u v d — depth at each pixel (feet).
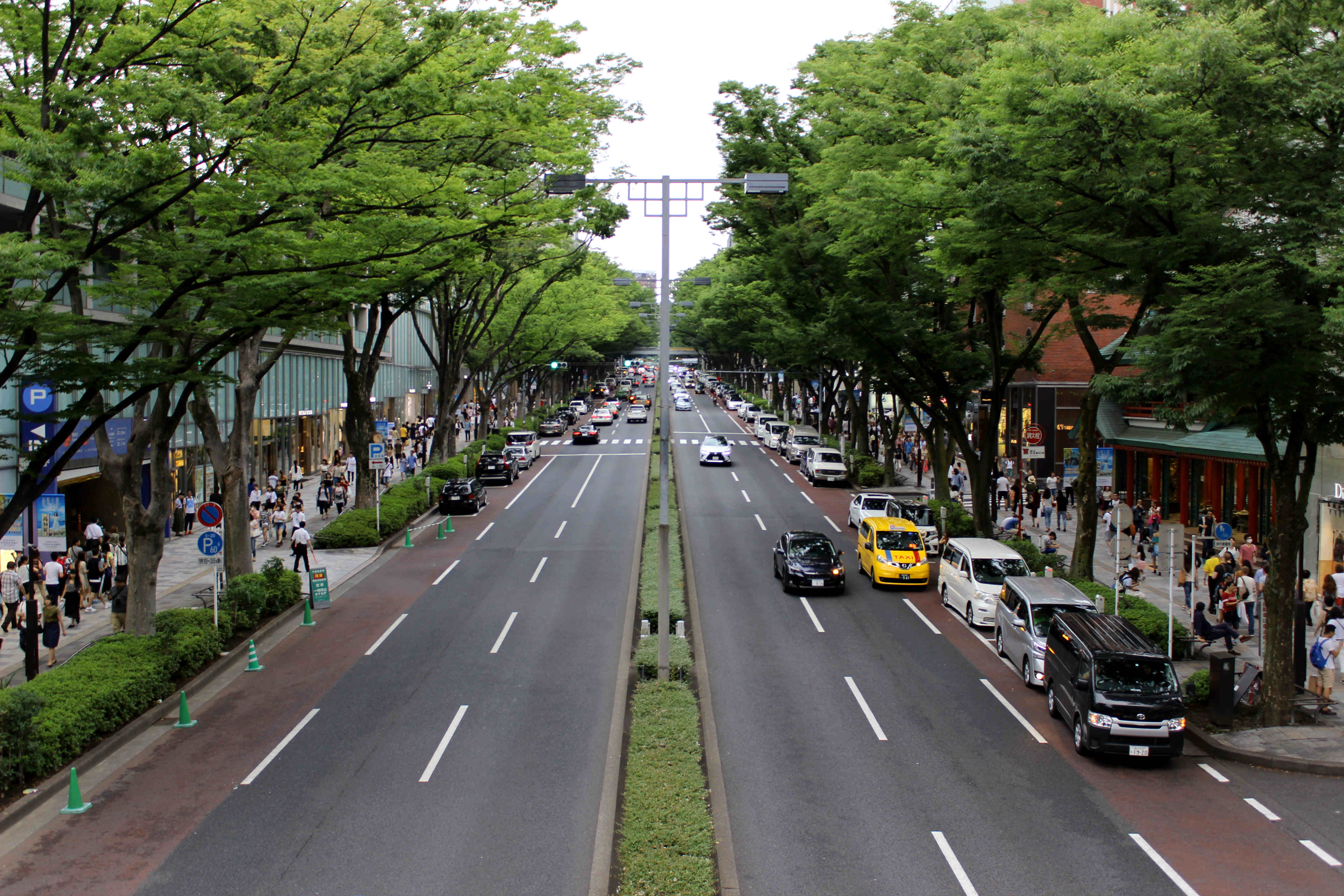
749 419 286.25
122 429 90.33
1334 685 59.41
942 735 51.39
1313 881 35.60
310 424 170.19
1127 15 57.82
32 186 44.32
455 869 36.17
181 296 47.96
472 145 65.57
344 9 52.65
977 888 35.04
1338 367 46.39
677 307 303.48
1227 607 67.10
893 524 93.09
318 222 52.42
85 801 42.57
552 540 111.14
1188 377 47.67
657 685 55.52
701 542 110.32
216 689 59.11
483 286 155.43
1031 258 60.64
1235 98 49.03
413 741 49.73
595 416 283.18
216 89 48.47
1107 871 36.37
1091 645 49.80
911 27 88.53
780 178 60.70
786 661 65.10
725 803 42.19
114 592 67.56
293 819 40.50
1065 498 120.16
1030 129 52.11
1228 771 46.98
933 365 95.25
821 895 34.50
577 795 42.88
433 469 144.77
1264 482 97.09
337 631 72.69
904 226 73.46
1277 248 48.37
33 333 42.45
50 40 48.29
